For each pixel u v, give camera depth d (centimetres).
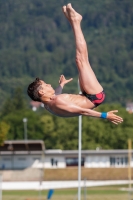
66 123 16850
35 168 12412
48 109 1725
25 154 12531
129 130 16125
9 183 11462
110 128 16162
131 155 13288
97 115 1698
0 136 10850
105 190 9956
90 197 8731
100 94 1708
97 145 15638
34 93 1717
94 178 11950
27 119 17625
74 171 12325
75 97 1709
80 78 1714
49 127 17238
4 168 12444
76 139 16562
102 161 13250
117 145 16050
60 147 16500
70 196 8931
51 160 12912
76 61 1717
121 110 16862
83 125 15950
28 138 17475
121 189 10188
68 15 1739
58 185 11600
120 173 12250
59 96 1708
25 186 11525
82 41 1719
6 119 17800
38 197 8856
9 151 11594
